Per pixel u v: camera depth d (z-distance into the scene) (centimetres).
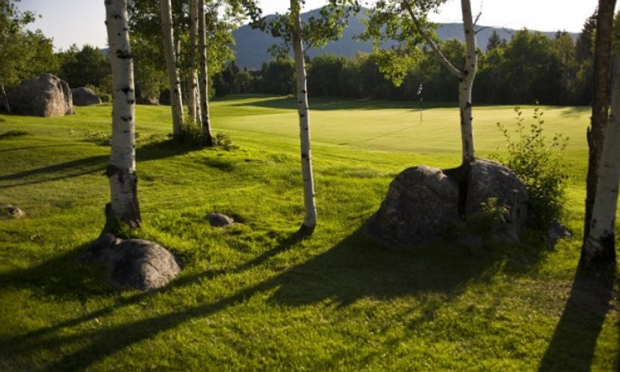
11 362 601
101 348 639
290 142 2692
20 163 1673
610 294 848
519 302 815
